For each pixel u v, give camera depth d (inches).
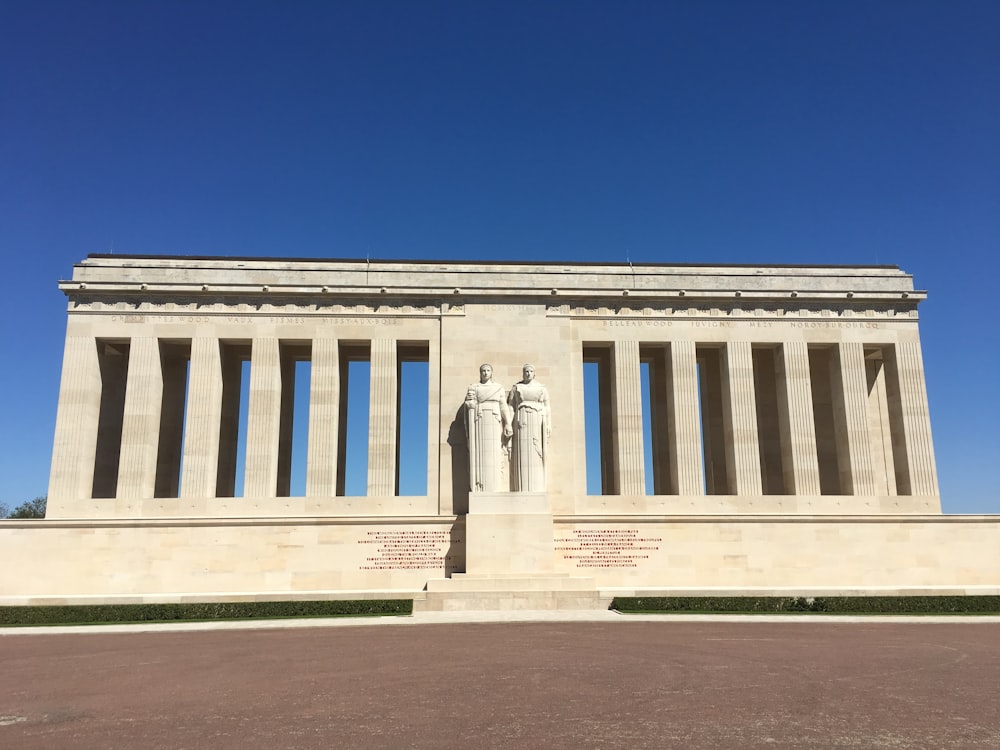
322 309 1679.4
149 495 1578.5
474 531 1481.3
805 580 1563.7
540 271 1761.8
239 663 805.9
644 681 690.2
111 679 726.5
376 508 1583.4
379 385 1653.5
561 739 502.0
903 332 1752.0
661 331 1724.9
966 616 1244.5
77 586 1476.4
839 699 619.5
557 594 1368.1
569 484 1619.1
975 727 535.2
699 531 1578.5
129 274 1669.5
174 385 1841.8
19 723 557.0
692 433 1676.9
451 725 538.6
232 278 1689.2
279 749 483.5
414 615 1263.5
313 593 1428.4
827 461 1862.7
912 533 1592.0
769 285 1763.0
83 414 1588.3
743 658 818.2
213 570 1501.0
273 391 1633.9
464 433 1632.6
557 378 1678.2
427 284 1729.8
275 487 1630.2
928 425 1699.1
